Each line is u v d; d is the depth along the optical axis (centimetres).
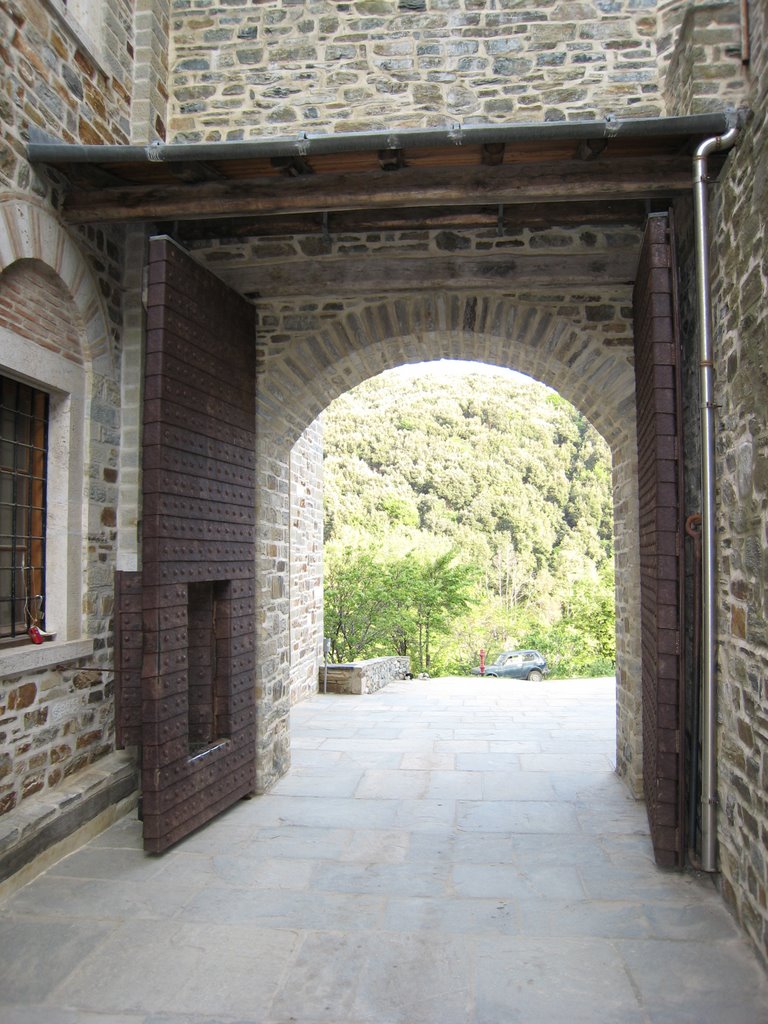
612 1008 254
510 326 489
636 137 339
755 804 288
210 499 427
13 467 381
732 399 317
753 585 291
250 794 487
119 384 461
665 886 348
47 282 392
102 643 435
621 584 522
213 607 455
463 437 3831
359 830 425
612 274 461
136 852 389
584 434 3950
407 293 488
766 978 271
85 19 434
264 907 329
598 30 481
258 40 500
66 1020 251
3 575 372
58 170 384
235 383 465
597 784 513
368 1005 257
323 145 344
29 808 364
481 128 336
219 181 388
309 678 953
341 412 3822
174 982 272
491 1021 248
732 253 315
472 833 420
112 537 449
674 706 351
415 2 492
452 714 798
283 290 484
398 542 2031
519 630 2639
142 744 374
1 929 310
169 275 383
